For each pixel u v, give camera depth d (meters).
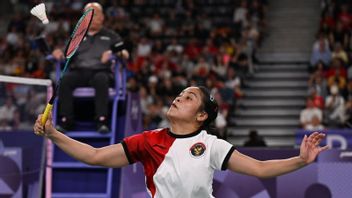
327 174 14.15
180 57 31.64
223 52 30.86
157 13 36.84
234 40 32.88
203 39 34.47
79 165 14.90
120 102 15.48
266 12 35.47
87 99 15.45
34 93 18.38
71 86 15.06
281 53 33.34
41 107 18.31
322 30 32.22
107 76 15.09
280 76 30.89
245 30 33.03
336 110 25.47
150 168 8.36
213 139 8.27
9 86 18.42
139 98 16.69
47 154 15.18
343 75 28.84
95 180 14.96
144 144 8.38
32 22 35.53
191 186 8.12
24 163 15.34
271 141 27.78
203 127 8.56
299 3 35.53
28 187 15.29
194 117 8.44
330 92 27.36
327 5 34.09
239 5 36.34
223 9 36.75
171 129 8.49
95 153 8.40
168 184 8.20
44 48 15.74
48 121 8.15
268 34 34.34
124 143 8.44
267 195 14.28
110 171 14.54
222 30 33.53
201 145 8.23
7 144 15.45
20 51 33.69
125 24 35.56
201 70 30.03
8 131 15.54
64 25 35.19
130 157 8.43
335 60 29.11
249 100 29.89
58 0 37.66
